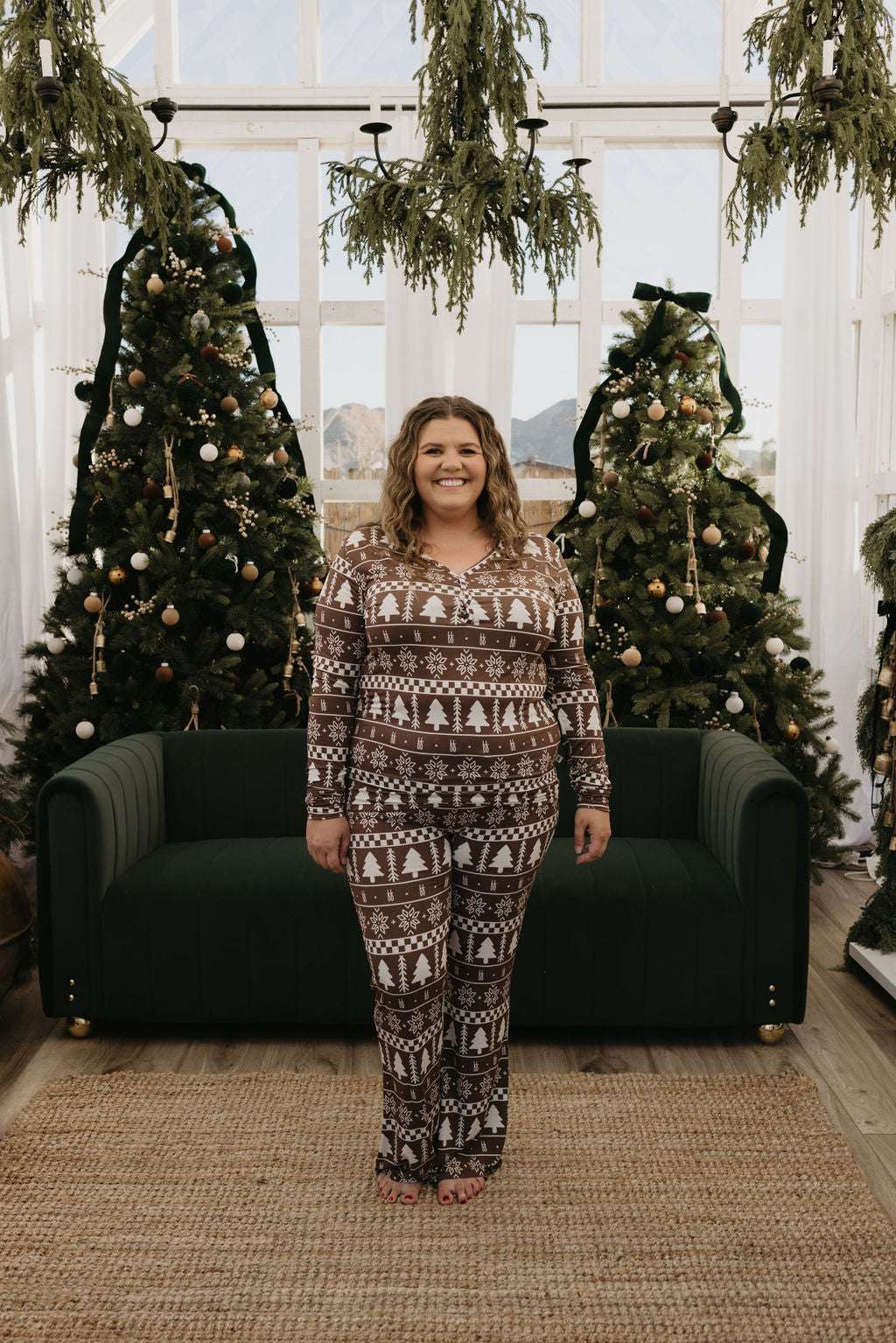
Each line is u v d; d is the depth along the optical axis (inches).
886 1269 69.2
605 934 99.7
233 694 135.1
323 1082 93.8
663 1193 77.2
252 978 101.0
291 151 174.7
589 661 136.7
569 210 95.0
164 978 100.7
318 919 100.3
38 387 172.1
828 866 159.9
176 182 104.7
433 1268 69.2
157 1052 100.8
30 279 165.3
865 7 90.0
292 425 149.0
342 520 179.8
